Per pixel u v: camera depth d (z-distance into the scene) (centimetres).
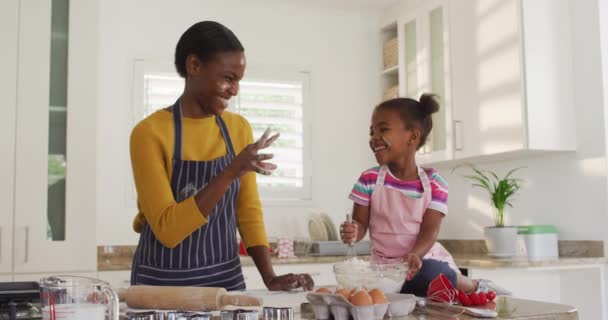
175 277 158
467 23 351
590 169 312
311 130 423
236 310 109
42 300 91
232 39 159
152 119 161
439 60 376
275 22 420
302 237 395
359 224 201
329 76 430
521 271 314
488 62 335
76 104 321
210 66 156
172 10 396
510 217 360
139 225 172
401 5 415
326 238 384
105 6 384
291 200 414
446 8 366
